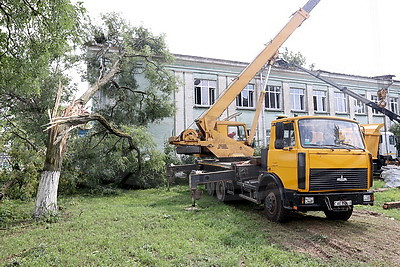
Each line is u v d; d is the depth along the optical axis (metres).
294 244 4.80
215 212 7.08
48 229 5.70
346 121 6.15
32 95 9.91
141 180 11.83
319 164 5.43
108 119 12.98
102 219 6.41
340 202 5.41
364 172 5.70
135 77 15.43
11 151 9.87
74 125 7.74
